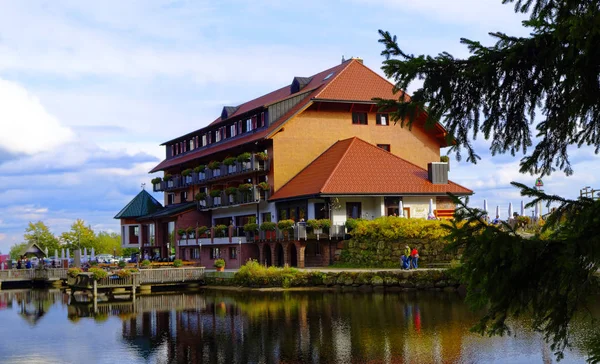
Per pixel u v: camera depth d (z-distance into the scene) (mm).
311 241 48594
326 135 56875
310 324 28797
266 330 27922
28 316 37094
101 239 108062
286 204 53719
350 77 59125
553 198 7754
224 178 61719
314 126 56625
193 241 63344
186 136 73500
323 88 57094
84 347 26375
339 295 38625
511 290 7816
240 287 46375
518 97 8883
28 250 65688
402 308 32188
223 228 58812
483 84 8727
